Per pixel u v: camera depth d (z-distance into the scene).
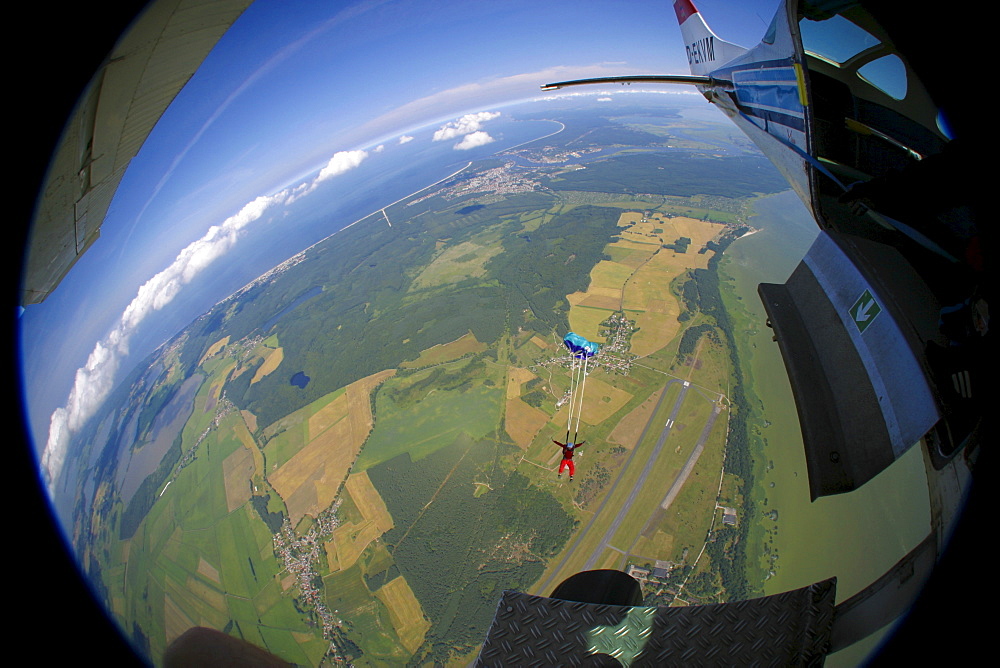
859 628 2.55
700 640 2.58
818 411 3.56
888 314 3.32
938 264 3.08
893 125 3.74
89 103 3.52
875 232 3.72
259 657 4.94
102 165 4.21
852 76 4.00
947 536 2.61
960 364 2.71
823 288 4.06
